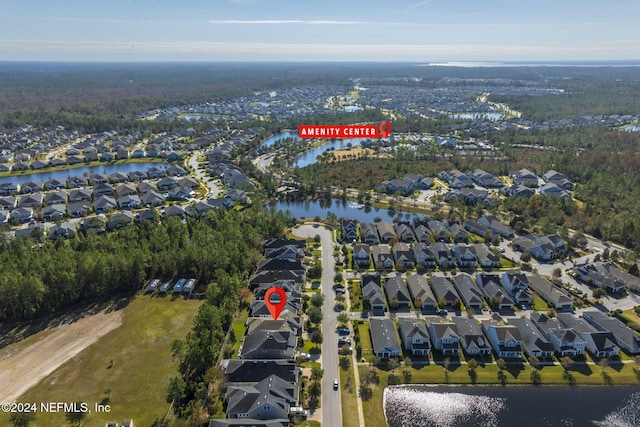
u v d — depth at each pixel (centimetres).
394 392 8488
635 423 7862
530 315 10738
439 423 7812
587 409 8150
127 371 8912
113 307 11238
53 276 11044
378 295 11219
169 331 10231
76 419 7606
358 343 9769
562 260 13750
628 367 9075
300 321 10319
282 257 13650
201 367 8588
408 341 9538
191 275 12662
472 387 8625
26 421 7288
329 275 12900
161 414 7850
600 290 11500
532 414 8031
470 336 9538
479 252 13838
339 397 8256
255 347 9162
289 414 7725
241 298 11469
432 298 11194
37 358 9344
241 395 7856
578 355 9444
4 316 10662
